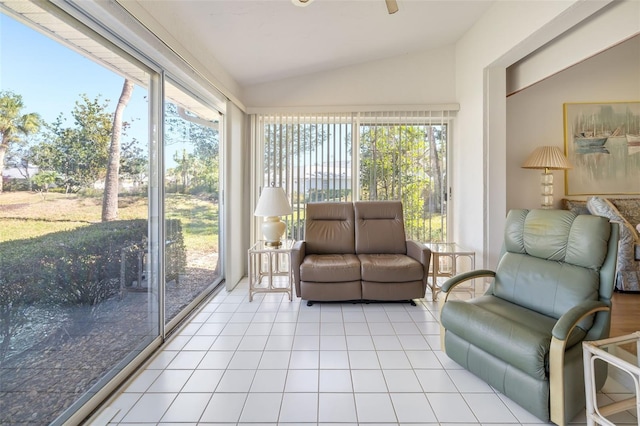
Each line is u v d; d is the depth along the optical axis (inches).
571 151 162.7
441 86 161.3
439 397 68.8
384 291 119.1
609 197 162.1
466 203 149.5
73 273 62.5
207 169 134.2
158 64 89.5
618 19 89.7
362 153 161.6
